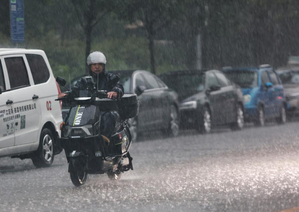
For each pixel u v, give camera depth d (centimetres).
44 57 2636
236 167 2264
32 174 2255
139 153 2873
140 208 1515
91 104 1880
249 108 4844
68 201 1638
